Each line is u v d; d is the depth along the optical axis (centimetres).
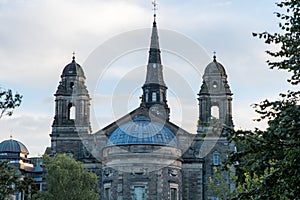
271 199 1958
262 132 2086
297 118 1977
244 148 2097
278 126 2027
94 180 7225
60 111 8375
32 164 11006
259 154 2025
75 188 7031
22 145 10912
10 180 3797
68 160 7238
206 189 8094
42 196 6938
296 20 2208
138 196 7469
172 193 7662
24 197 6631
